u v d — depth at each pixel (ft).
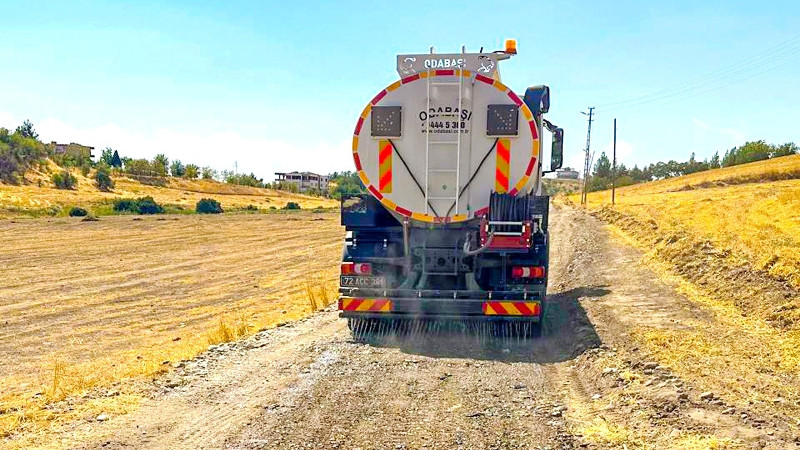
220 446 17.94
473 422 19.42
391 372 25.31
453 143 31.17
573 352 28.04
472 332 32.27
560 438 17.85
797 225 74.38
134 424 19.97
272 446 17.81
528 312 30.45
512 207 30.07
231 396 22.67
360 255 32.01
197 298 60.64
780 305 32.83
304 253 99.14
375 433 18.63
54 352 40.04
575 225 109.19
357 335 32.53
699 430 17.58
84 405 21.95
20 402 24.16
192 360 28.76
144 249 102.12
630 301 39.42
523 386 23.25
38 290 65.10
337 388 23.11
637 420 18.85
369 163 31.78
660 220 87.10
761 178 241.76
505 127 30.73
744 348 26.63
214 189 344.49
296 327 36.52
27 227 127.75
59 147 384.68
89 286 67.97
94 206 202.49
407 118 31.40
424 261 31.58
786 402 19.83
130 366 31.76
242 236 124.77
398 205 31.63
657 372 23.17
